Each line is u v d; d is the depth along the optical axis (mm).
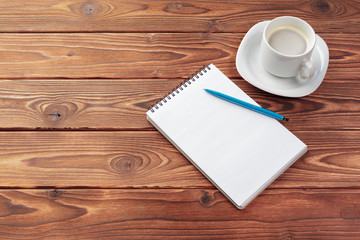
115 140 817
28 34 922
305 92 816
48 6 954
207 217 759
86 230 744
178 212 761
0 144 809
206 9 962
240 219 758
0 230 740
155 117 804
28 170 786
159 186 780
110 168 792
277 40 821
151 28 936
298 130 834
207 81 846
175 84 877
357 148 822
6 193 769
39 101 853
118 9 956
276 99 860
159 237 744
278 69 810
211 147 784
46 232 740
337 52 916
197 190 779
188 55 907
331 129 837
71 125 830
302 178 792
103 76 879
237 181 757
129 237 742
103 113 842
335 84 878
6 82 869
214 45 920
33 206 759
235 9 966
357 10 969
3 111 840
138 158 802
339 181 792
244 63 851
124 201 767
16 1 956
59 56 898
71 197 768
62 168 790
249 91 867
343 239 753
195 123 803
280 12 966
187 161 800
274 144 792
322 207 773
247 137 796
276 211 767
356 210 772
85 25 935
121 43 917
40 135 819
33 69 883
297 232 754
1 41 913
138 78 880
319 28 947
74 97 858
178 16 952
